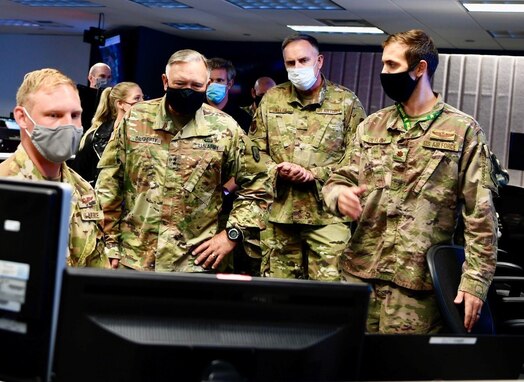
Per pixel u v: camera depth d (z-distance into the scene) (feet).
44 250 4.37
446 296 8.25
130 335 4.34
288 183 13.19
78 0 33.37
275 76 42.50
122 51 41.93
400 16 29.68
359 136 9.27
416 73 8.77
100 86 29.55
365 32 34.91
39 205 4.36
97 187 9.87
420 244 8.72
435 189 8.71
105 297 4.35
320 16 31.68
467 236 8.55
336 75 39.99
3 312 4.50
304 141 13.35
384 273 8.91
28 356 4.50
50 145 6.44
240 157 10.04
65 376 4.35
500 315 10.82
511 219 16.46
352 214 8.15
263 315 4.56
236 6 31.07
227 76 17.12
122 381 4.35
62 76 6.61
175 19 36.60
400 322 8.82
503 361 5.30
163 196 9.70
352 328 4.72
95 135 14.08
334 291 4.66
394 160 8.90
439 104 8.91
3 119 28.81
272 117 13.61
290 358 4.54
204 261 9.78
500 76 36.17
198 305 4.47
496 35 32.01
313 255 13.23
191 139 9.79
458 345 5.18
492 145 36.22
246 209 10.03
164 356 4.36
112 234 9.84
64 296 4.32
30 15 40.42
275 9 31.04
